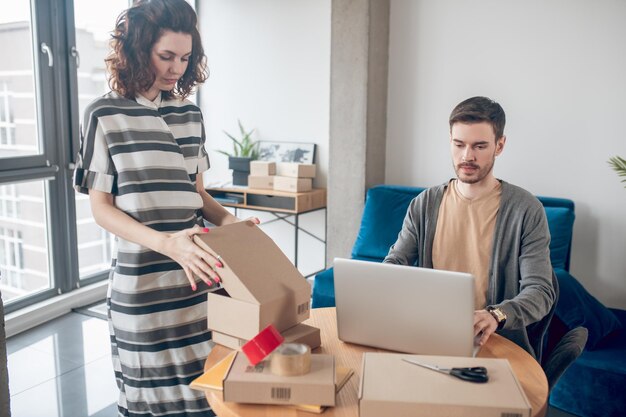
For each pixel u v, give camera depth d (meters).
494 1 3.52
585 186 3.36
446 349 1.38
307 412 1.16
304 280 1.46
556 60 3.37
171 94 1.76
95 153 1.59
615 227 3.30
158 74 1.63
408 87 3.89
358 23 3.65
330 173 3.97
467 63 3.66
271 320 1.35
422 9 3.76
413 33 3.82
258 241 1.47
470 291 1.31
